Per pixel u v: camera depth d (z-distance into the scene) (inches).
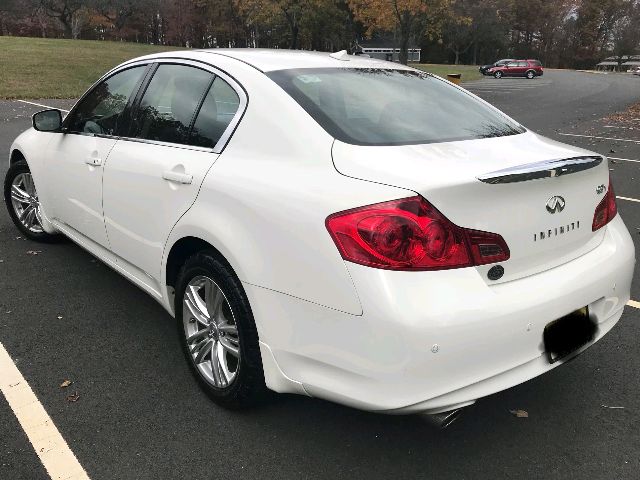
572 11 3779.5
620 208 257.8
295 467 94.3
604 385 118.6
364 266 79.5
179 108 120.1
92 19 2412.6
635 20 3560.5
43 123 157.3
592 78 1921.8
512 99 1016.9
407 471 93.7
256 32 2311.8
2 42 1395.2
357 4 1077.8
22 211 192.4
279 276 88.9
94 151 138.6
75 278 165.8
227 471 93.2
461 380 81.0
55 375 118.5
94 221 141.6
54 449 97.0
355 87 112.9
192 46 2652.6
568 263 96.6
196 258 105.0
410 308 77.5
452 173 83.4
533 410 110.1
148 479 91.2
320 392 87.4
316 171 90.0
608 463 96.2
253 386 99.5
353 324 80.7
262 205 91.7
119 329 137.9
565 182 93.2
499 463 95.9
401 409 79.9
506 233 85.7
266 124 100.6
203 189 103.4
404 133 100.4
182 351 120.3
